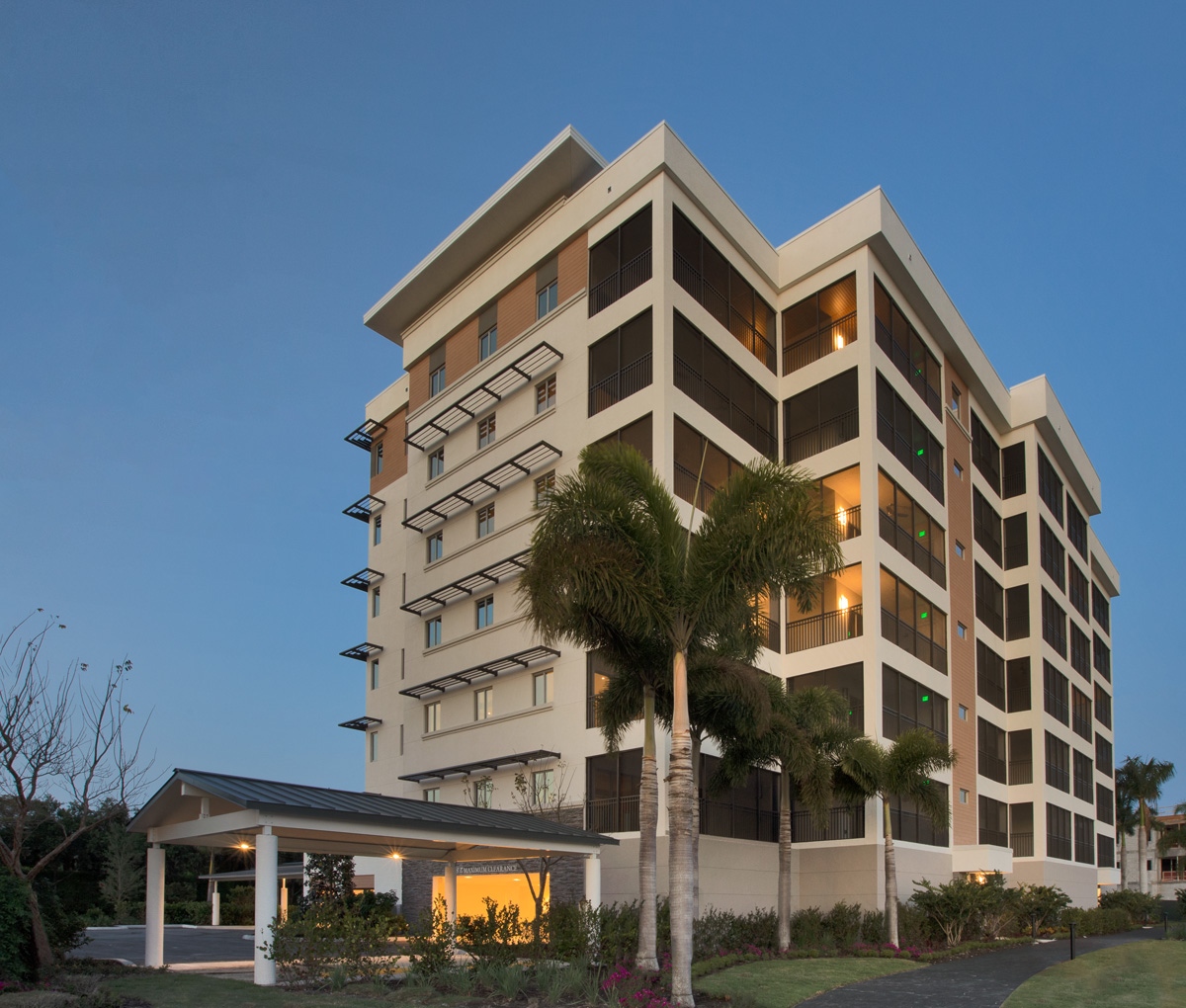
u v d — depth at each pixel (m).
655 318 29.86
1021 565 48.16
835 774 25.66
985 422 47.84
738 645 19.23
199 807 19.70
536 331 34.72
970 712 39.22
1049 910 34.72
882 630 31.44
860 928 26.84
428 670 36.72
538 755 30.34
